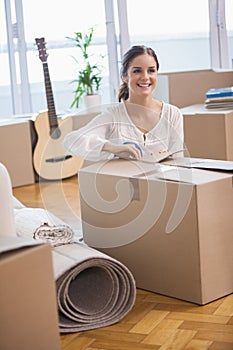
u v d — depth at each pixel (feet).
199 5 21.53
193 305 9.51
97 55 21.52
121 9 21.40
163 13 21.63
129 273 9.32
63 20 21.08
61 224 9.99
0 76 20.59
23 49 20.72
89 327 9.00
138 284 10.23
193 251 9.41
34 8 20.74
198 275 9.41
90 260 9.07
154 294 9.99
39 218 10.12
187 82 18.12
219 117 15.06
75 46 21.20
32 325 7.13
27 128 17.90
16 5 20.49
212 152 15.29
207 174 9.80
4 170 8.38
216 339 8.48
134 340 8.63
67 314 9.03
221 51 21.70
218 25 21.53
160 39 21.75
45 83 18.21
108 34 21.50
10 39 20.51
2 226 8.25
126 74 11.48
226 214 9.60
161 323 9.04
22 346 7.06
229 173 9.84
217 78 18.31
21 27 20.62
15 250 7.11
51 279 7.26
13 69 20.68
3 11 20.43
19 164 17.83
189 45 21.80
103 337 8.77
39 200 16.22
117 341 8.64
